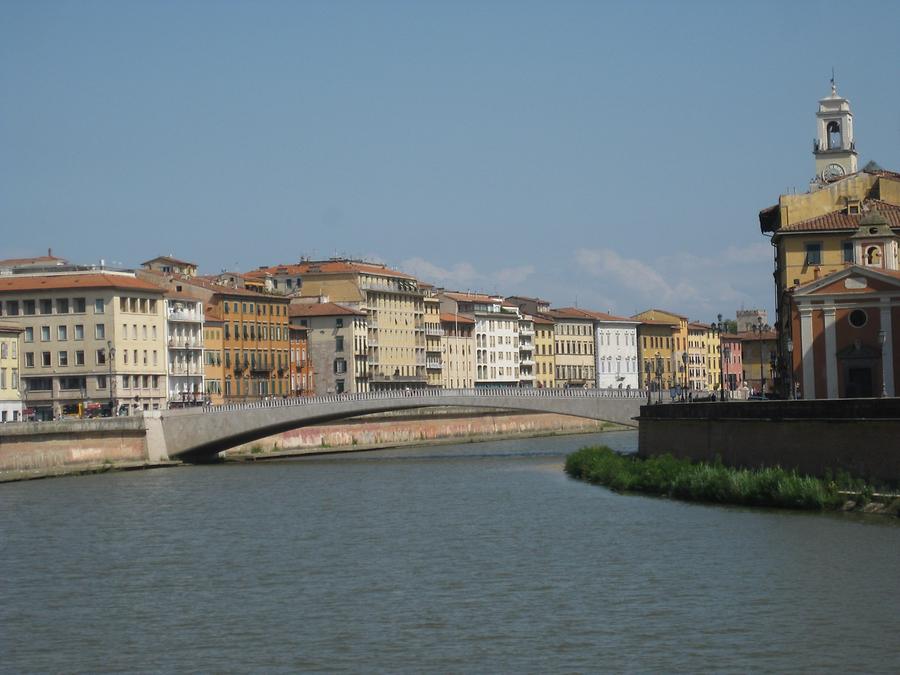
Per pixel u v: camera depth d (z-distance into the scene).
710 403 128.38
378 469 182.62
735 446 121.94
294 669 67.25
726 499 114.38
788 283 164.75
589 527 106.56
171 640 73.75
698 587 80.50
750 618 72.94
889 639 68.31
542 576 86.69
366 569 92.50
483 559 94.44
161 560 99.62
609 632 71.56
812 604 75.06
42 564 98.88
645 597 78.88
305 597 83.50
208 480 168.88
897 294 138.50
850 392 140.25
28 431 174.38
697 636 70.06
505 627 73.50
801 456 109.94
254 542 107.62
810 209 168.88
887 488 100.88
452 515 120.81
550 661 66.81
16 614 81.19
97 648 72.62
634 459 153.12
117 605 83.12
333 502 136.50
